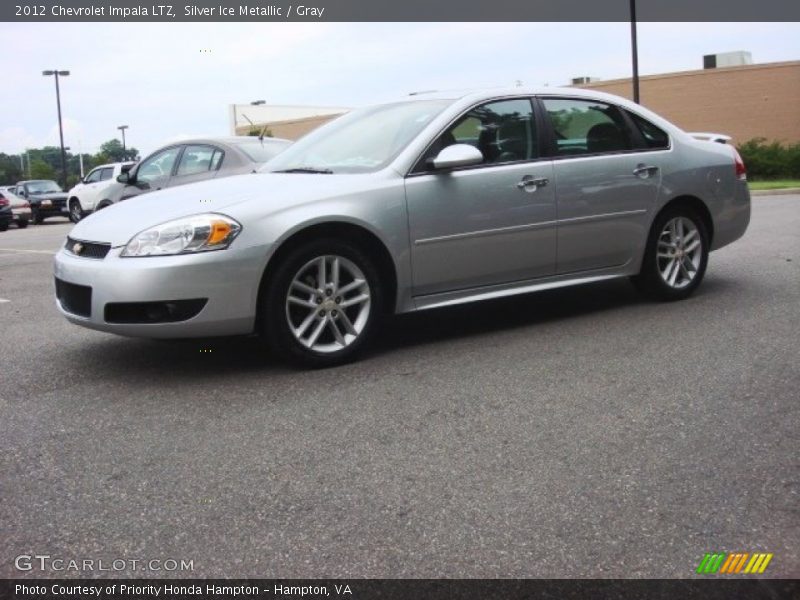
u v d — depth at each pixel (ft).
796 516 9.14
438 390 13.74
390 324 18.94
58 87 143.74
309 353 14.92
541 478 10.19
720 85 102.32
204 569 8.22
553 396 13.30
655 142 19.72
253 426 12.16
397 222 15.60
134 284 13.73
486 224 16.71
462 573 8.09
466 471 10.43
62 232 62.08
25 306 22.65
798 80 96.94
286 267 14.46
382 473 10.41
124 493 9.94
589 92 19.10
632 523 9.02
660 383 13.87
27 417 12.77
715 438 11.39
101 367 15.62
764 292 21.20
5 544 8.75
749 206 21.57
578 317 19.02
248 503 9.62
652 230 19.65
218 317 14.05
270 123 148.25
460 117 16.90
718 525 8.96
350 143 17.58
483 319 19.16
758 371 14.38
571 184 17.93
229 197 14.99
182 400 13.46
